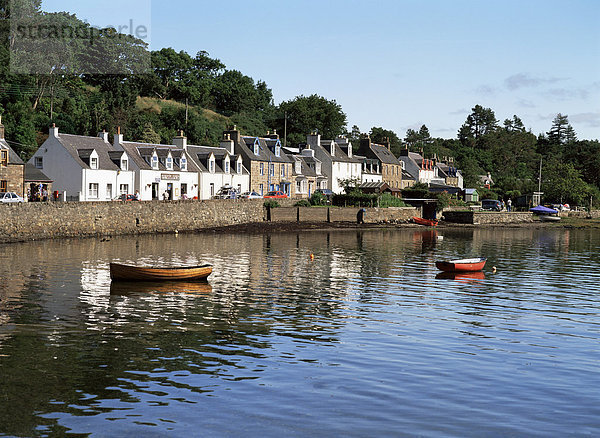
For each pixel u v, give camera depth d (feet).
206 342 79.20
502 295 119.14
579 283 137.49
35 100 350.02
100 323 87.92
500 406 58.65
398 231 295.28
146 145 282.77
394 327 89.35
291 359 72.43
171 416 55.47
